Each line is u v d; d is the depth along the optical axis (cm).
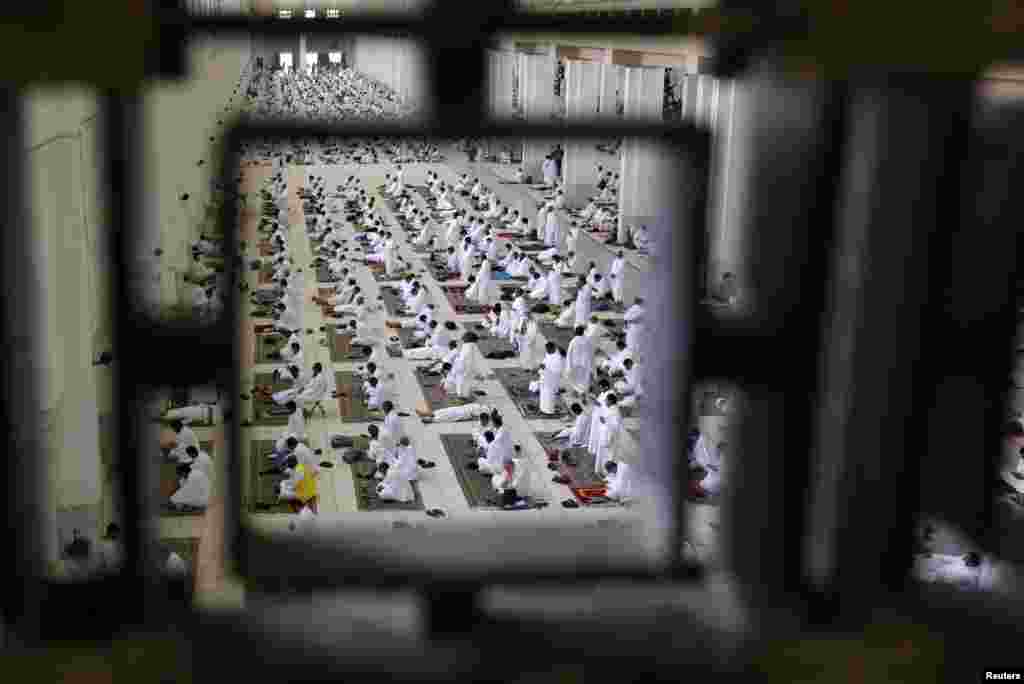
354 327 1919
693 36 158
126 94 145
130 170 148
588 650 161
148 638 154
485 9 148
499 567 154
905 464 164
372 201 3030
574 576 158
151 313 152
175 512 1138
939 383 166
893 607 166
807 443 160
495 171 3725
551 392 1552
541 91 3253
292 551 159
